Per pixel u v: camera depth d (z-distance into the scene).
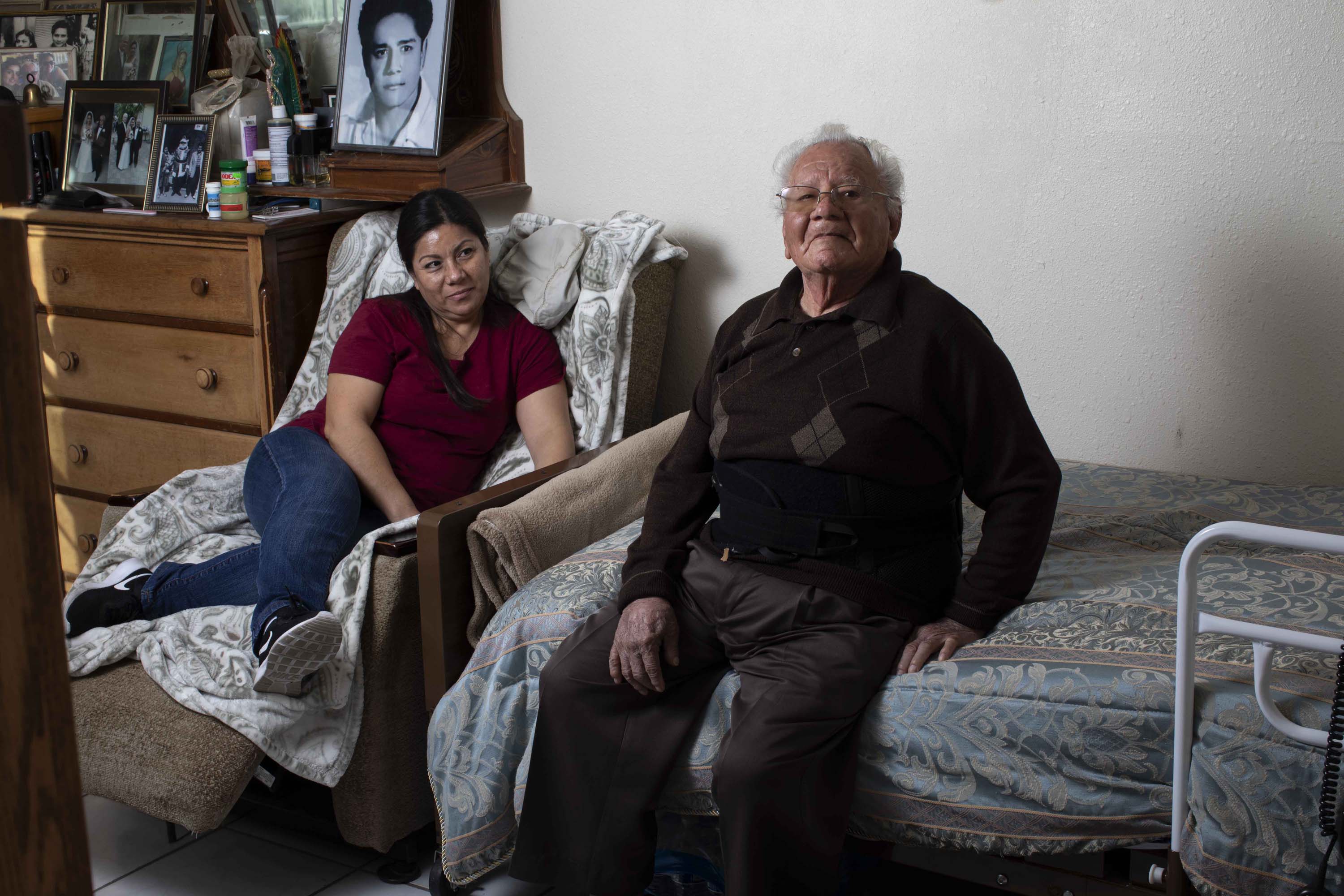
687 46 2.53
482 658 1.69
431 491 2.20
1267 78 2.02
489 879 1.91
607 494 2.02
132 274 2.75
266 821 2.09
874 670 1.47
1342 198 2.01
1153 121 2.12
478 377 2.24
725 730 1.55
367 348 2.18
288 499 1.95
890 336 1.54
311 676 1.77
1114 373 2.27
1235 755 1.24
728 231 2.59
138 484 2.88
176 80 2.99
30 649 0.45
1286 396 2.13
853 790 1.45
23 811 0.46
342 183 2.75
